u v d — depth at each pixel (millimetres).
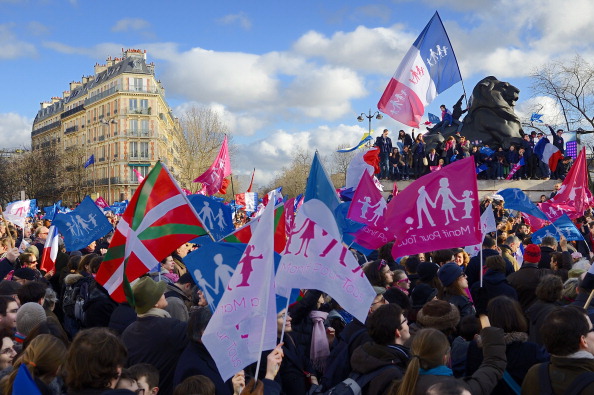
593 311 6801
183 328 6289
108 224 11711
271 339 5219
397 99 11516
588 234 17594
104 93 111375
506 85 36281
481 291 8133
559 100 49875
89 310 8398
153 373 5301
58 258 12406
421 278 8484
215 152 73875
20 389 3531
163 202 7297
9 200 90312
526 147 34156
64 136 131000
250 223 7695
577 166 15625
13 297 6660
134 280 7156
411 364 4633
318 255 5938
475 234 7582
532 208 15984
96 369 4375
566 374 4746
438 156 33531
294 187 124188
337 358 6238
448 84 11625
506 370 5621
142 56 109000
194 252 6148
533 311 7098
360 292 5785
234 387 5582
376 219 9148
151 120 107875
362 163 14273
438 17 11508
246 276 5203
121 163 105625
